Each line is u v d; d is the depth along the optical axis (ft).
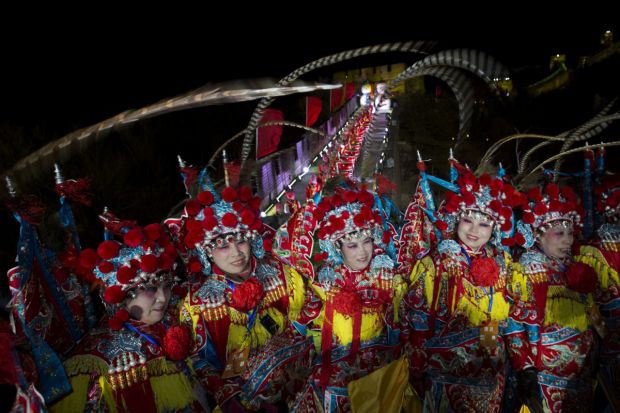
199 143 21.13
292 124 8.50
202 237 8.03
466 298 9.72
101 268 6.94
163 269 7.23
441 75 8.17
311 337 9.63
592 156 11.11
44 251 7.12
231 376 8.35
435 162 36.11
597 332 10.77
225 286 8.41
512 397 10.52
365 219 8.86
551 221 9.96
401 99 68.95
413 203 10.39
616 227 10.69
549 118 45.34
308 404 9.30
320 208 9.06
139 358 7.19
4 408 6.86
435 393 9.78
